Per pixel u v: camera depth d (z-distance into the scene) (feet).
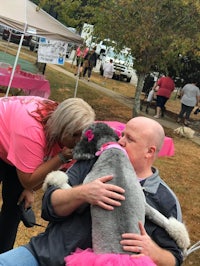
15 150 9.23
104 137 6.87
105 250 6.03
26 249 6.81
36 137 9.04
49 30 28.58
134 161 6.84
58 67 75.56
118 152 6.57
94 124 7.08
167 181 25.80
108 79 81.51
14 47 89.86
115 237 6.07
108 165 6.44
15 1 27.68
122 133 7.26
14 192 11.09
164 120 48.21
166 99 47.88
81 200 6.26
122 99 56.59
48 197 6.64
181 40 35.81
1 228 11.30
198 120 54.85
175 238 6.74
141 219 6.28
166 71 45.96
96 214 6.19
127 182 6.29
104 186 6.18
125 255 5.97
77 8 38.32
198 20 35.86
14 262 6.57
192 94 47.24
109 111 45.44
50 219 6.72
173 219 6.84
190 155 33.83
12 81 31.17
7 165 10.80
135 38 35.63
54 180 6.74
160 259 6.35
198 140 41.14
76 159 6.97
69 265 6.10
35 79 32.58
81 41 31.81
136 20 35.83
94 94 54.03
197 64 53.06
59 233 6.64
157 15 35.58
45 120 9.12
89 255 6.05
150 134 6.77
